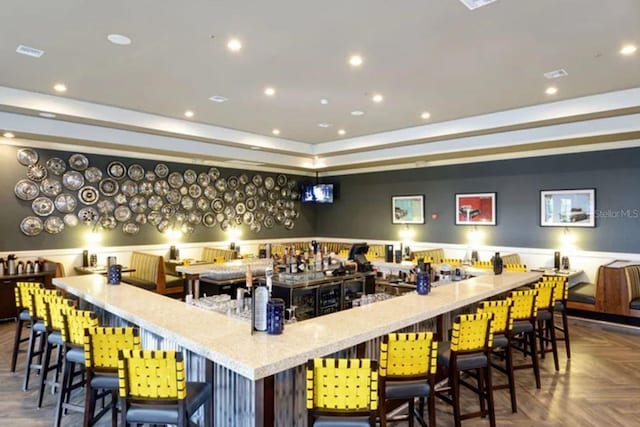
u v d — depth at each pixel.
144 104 5.66
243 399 2.27
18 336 4.21
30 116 5.58
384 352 2.35
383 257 7.22
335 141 8.47
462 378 3.91
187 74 4.43
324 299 5.13
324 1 2.92
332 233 10.91
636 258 6.25
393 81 4.64
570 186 6.91
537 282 4.55
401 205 9.30
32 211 6.73
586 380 4.01
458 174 8.34
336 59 4.00
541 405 3.46
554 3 2.93
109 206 7.58
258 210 10.03
